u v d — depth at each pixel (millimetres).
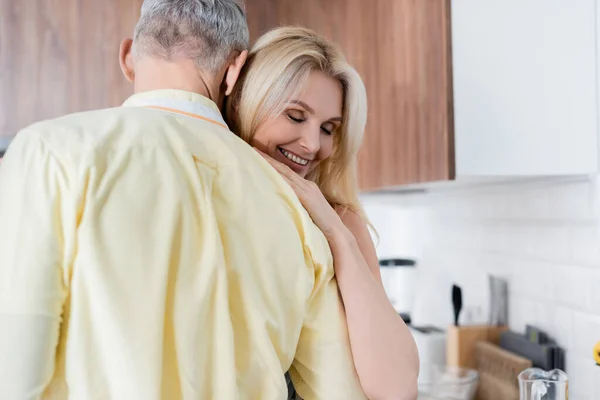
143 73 987
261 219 850
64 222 734
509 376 1912
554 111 1649
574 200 1798
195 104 934
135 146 793
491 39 1626
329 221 1007
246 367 801
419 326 2584
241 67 1103
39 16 2453
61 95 2457
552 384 1481
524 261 2094
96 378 719
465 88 1605
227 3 1020
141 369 712
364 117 1246
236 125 1183
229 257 810
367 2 2143
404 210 3467
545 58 1646
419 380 2104
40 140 770
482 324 2305
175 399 746
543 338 1919
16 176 753
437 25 1632
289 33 1169
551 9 1646
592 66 1656
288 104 1135
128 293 726
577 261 1783
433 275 2977
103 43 2463
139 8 2477
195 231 789
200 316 761
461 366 2180
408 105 1841
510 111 1638
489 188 2363
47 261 714
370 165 2238
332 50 1196
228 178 852
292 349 863
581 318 1759
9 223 729
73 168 752
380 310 964
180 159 817
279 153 1188
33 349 690
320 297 932
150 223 758
